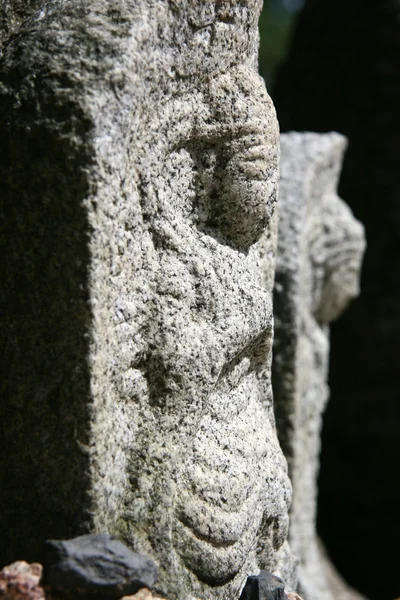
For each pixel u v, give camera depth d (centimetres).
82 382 87
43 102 86
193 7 92
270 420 103
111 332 88
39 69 87
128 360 90
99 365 87
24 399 89
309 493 151
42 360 88
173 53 91
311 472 151
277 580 93
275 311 137
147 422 92
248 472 96
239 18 95
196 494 93
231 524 94
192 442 94
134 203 90
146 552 90
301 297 138
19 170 87
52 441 88
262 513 98
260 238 102
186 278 93
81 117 85
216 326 94
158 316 92
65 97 86
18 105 87
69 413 87
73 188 86
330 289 150
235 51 95
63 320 87
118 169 87
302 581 145
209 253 95
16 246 88
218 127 94
